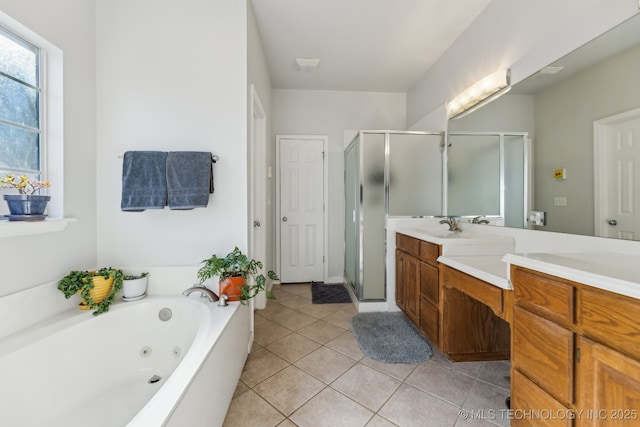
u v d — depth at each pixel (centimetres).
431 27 228
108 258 179
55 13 144
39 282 137
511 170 177
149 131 180
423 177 269
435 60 279
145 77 179
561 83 141
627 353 72
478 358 178
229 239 186
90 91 170
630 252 109
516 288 112
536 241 158
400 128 362
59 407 125
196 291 170
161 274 179
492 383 158
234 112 184
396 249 259
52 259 144
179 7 181
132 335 159
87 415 126
